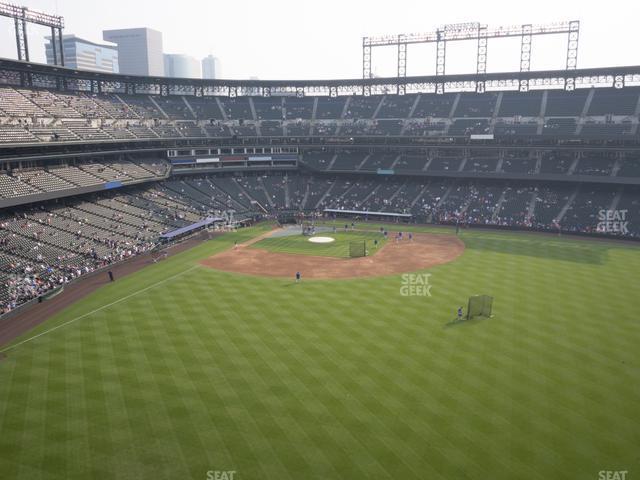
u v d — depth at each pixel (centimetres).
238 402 3102
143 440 2738
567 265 6375
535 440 2695
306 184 11756
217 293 5366
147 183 9844
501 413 2952
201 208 9781
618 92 10106
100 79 10025
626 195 9094
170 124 10631
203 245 7950
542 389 3228
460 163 10588
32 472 2497
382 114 11875
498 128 10338
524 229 8988
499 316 4534
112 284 5762
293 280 5884
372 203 10738
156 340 4078
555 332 4153
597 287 5375
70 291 5534
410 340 4012
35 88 8919
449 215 9850
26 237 6347
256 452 2620
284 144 11662
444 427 2817
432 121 11181
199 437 2756
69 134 7912
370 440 2708
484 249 7450
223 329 4297
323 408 3022
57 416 2981
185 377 3431
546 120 10125
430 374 3434
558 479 2394
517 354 3744
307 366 3572
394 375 3425
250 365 3597
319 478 2420
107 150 8806
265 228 9538
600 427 2809
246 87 12525
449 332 4172
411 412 2967
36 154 7350
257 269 6412
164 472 2480
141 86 12188
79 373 3519
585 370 3481
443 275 5988
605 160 9462
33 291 5228
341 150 12069
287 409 3019
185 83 11606
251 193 11250
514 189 10112
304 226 9338
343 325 4362
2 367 3641
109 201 8438
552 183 9950
